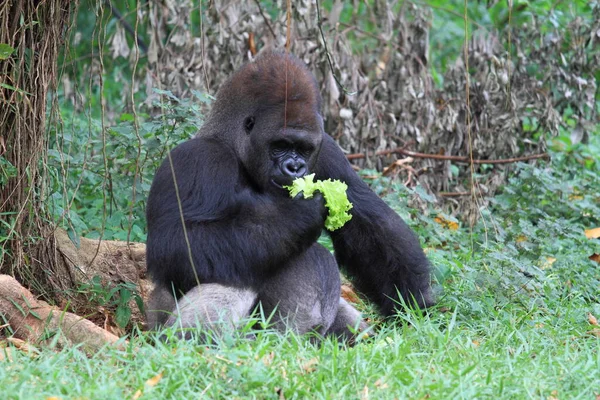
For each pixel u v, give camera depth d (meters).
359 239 10.90
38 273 10.88
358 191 10.84
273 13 20.67
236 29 17.02
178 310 8.95
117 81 19.00
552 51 17.72
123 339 8.58
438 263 12.37
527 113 17.72
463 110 17.41
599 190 17.08
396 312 10.93
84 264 11.62
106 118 18.41
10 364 8.01
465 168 17.80
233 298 9.48
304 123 9.70
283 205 9.66
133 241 13.06
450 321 10.01
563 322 10.83
